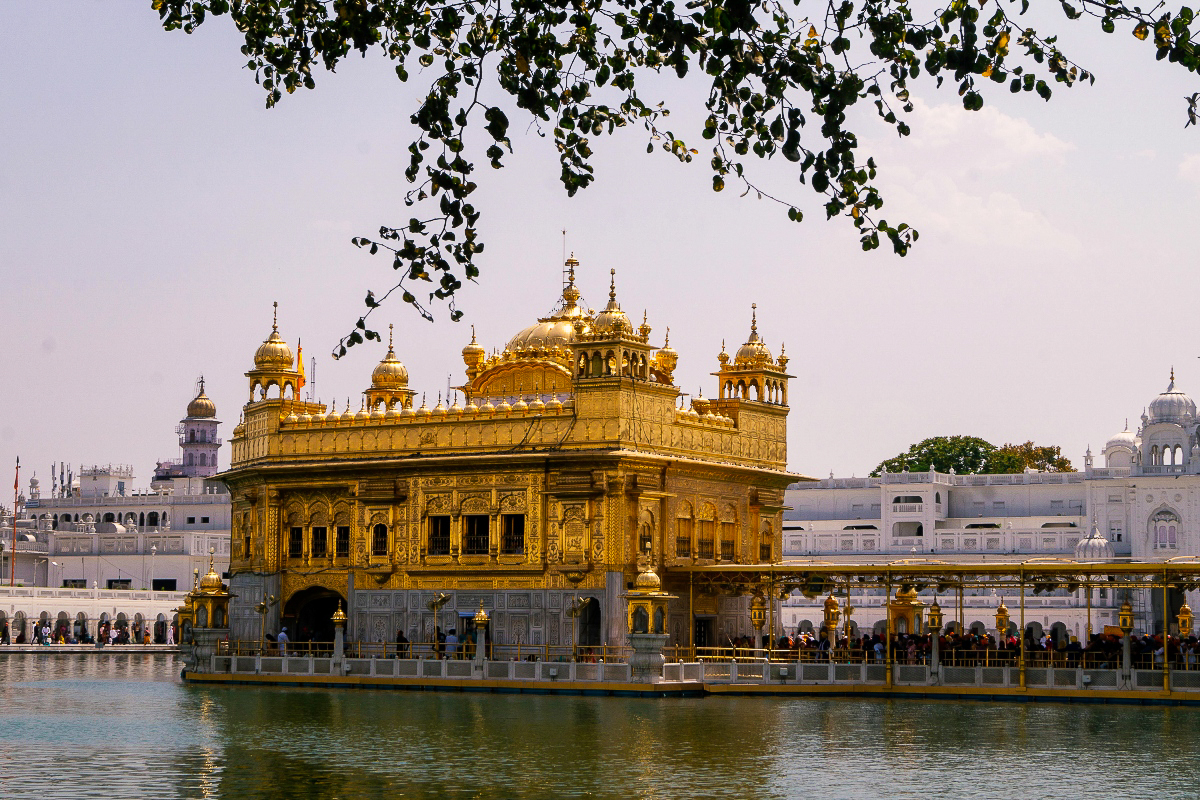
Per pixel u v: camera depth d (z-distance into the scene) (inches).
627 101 749.3
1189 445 4092.0
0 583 4503.0
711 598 2327.8
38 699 2025.1
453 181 740.0
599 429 2137.1
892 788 1263.5
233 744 1512.1
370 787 1261.1
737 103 698.8
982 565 2005.4
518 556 2178.9
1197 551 4015.8
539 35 759.1
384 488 2273.6
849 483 4463.6
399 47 770.2
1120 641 2026.3
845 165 698.8
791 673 2018.9
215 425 5930.1
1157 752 1459.2
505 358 2527.1
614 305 2180.1
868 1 682.8
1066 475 4264.3
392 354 2802.7
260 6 776.9
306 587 2356.1
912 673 1998.0
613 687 1969.7
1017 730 1617.9
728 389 2491.4
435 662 2081.7
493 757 1416.1
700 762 1389.0
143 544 4623.5
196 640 2305.6
